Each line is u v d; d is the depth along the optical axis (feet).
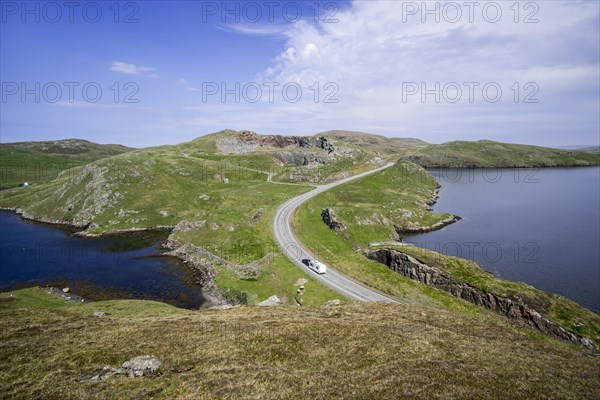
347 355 100.07
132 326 128.26
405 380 81.35
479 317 174.60
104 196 469.57
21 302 202.08
